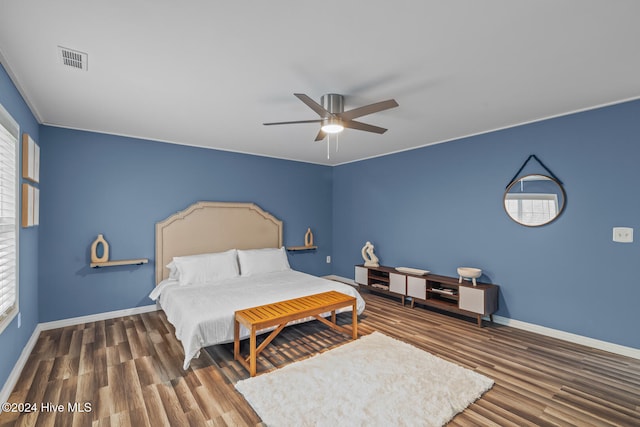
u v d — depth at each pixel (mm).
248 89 2477
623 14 1542
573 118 3049
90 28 1670
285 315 2660
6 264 2129
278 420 1855
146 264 4008
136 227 3936
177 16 1574
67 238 3488
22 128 2545
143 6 1494
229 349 2934
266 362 2648
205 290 3467
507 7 1503
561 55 1961
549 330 3232
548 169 3229
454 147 4070
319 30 1705
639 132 2686
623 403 2059
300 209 5645
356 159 5523
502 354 2793
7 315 2098
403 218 4766
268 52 1933
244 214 4852
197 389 2230
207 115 3105
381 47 1877
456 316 3877
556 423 1857
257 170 5070
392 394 2129
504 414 1943
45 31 1690
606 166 2863
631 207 2738
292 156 5246
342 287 3691
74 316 3533
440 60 2029
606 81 2355
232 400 2102
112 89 2465
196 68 2133
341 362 2602
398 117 3203
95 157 3660
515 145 3475
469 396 2107
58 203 3432
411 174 4641
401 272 4480
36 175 2980
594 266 2945
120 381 2324
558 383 2305
